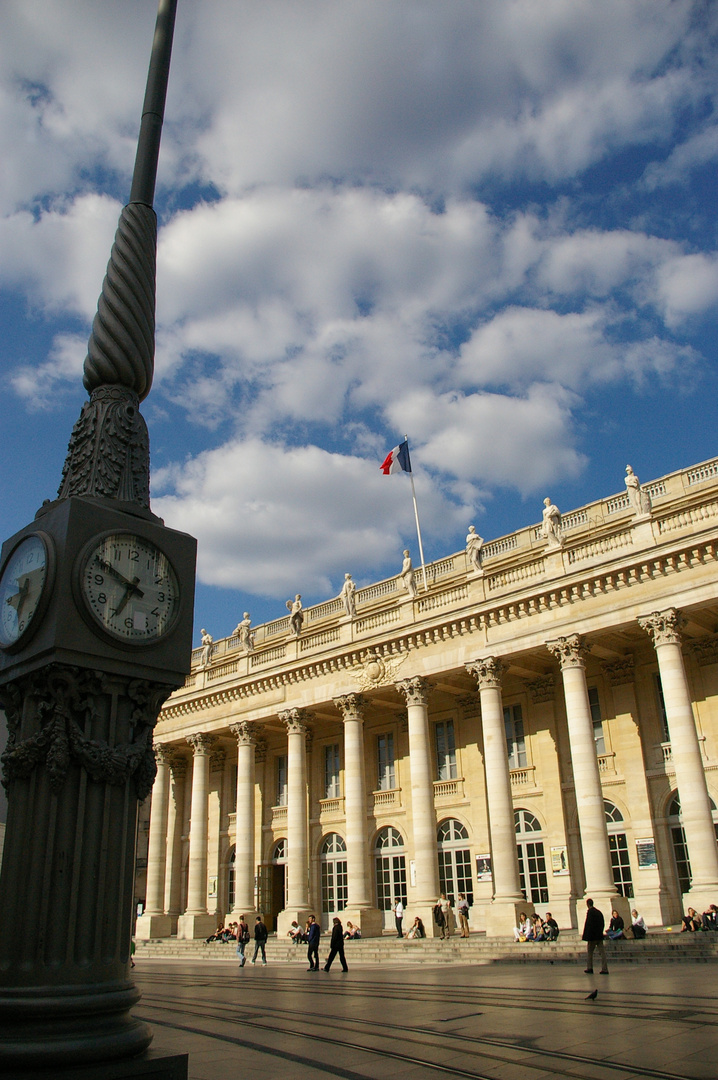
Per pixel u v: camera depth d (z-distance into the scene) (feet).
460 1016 42.75
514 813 121.80
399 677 125.39
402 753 138.00
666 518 101.60
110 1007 17.89
